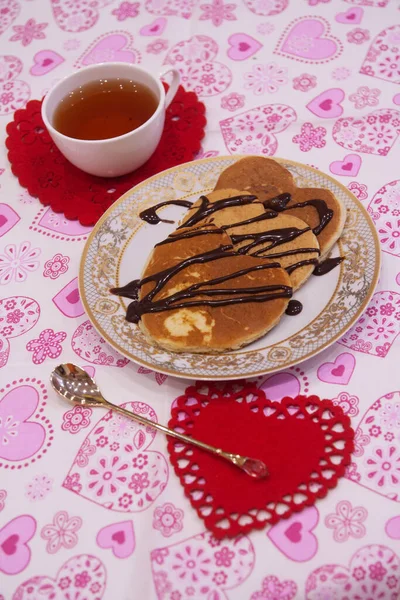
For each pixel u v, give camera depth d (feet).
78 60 2.50
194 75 2.42
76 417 1.81
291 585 1.57
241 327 1.79
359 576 1.57
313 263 1.88
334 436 1.71
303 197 2.00
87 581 1.61
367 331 1.86
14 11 2.69
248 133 2.27
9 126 2.33
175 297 1.83
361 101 2.29
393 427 1.72
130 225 2.04
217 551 1.61
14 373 1.89
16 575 1.63
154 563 1.61
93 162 2.09
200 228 1.94
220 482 1.67
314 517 1.63
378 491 1.65
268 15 2.55
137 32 2.56
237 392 1.79
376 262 1.87
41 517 1.69
